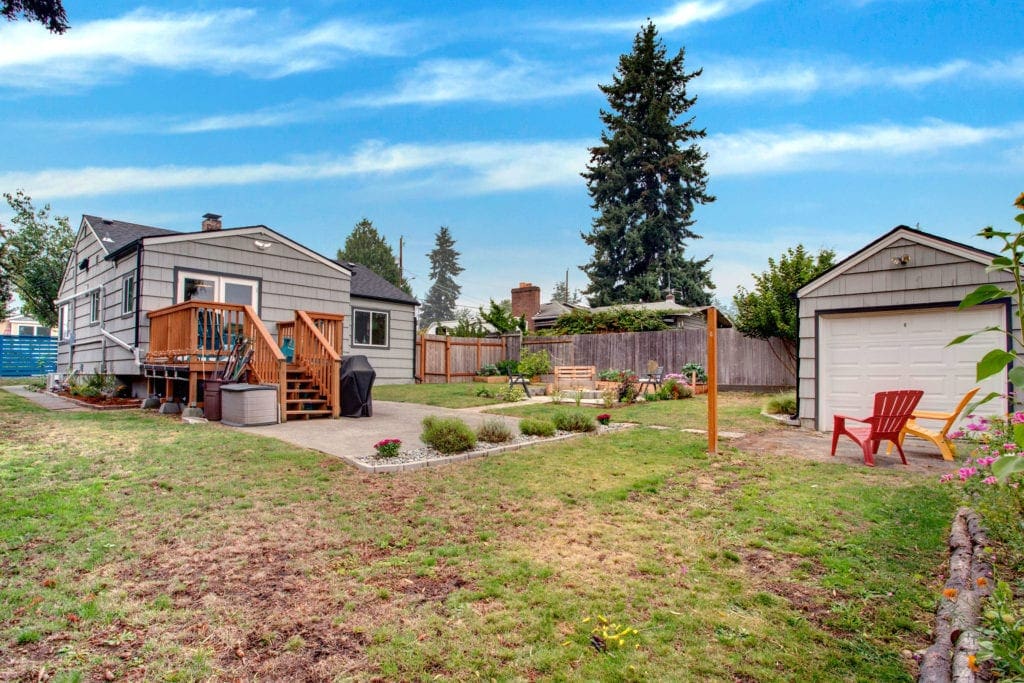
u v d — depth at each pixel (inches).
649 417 400.5
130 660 95.6
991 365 68.5
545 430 310.7
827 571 136.8
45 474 204.5
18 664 93.4
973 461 163.9
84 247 585.9
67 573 126.5
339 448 261.3
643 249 1326.3
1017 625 83.2
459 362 795.4
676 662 98.2
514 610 114.6
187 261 459.2
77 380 520.1
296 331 420.5
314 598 118.9
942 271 326.6
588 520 170.9
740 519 173.6
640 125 1347.2
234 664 95.7
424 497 190.2
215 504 175.6
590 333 797.9
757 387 628.4
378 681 91.9
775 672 96.0
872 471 236.7
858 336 357.4
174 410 380.8
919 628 111.1
